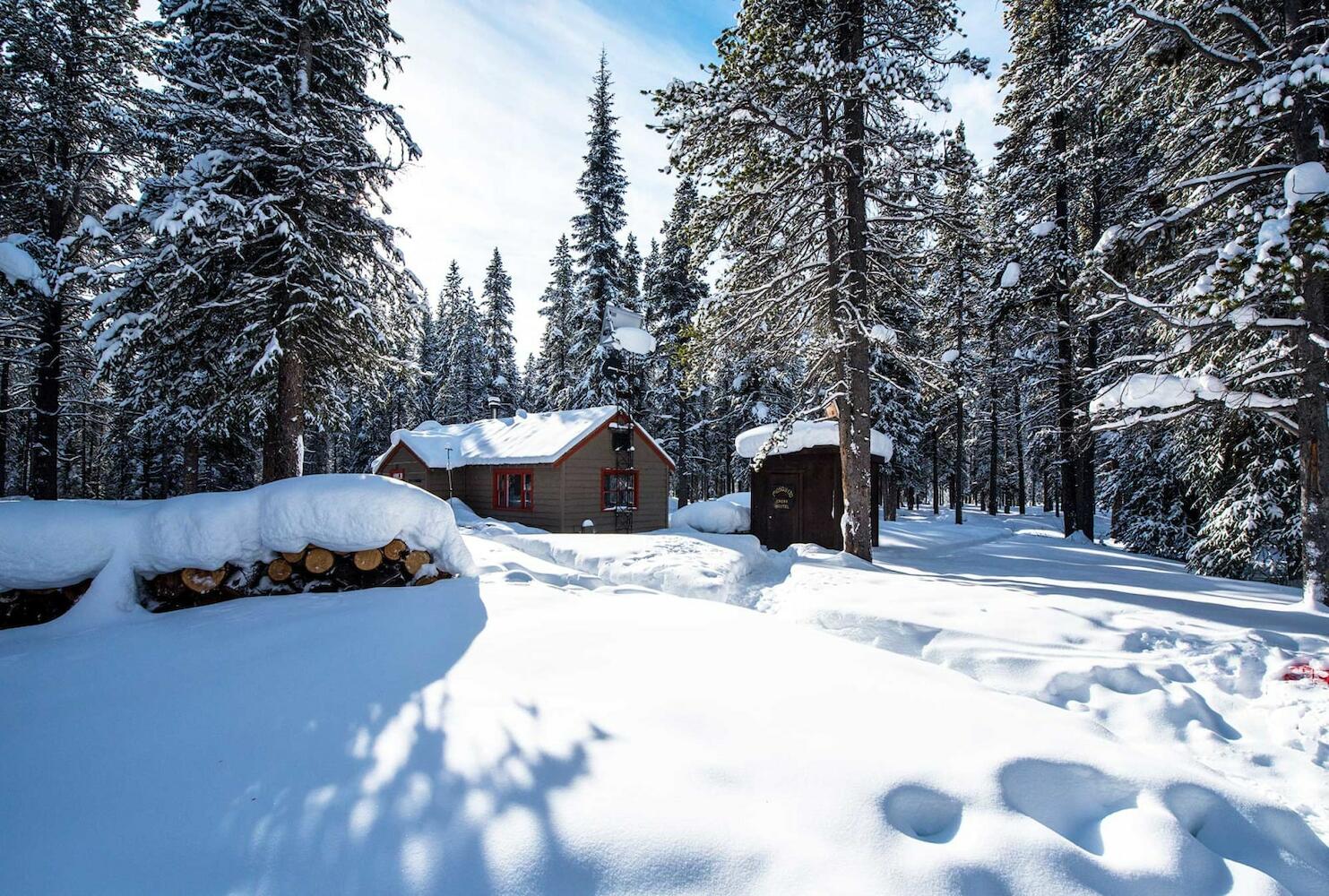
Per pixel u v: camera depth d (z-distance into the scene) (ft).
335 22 32.89
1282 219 18.45
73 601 17.60
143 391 36.83
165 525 18.12
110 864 7.08
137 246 37.73
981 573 30.83
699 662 13.15
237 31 32.19
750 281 36.65
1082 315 35.50
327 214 34.45
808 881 6.70
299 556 19.53
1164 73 27.99
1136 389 23.70
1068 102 29.07
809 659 13.57
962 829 7.90
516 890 6.48
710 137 33.01
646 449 67.21
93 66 44.86
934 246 35.73
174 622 16.37
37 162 43.47
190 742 9.81
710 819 7.59
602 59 78.18
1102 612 18.88
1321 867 8.44
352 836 7.32
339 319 33.42
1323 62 19.04
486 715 10.42
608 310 54.39
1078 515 55.36
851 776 8.56
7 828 7.80
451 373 123.13
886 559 39.88
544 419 68.08
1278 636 16.46
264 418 38.11
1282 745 12.19
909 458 84.84
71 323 45.16
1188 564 35.83
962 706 11.26
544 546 33.19
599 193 77.36
